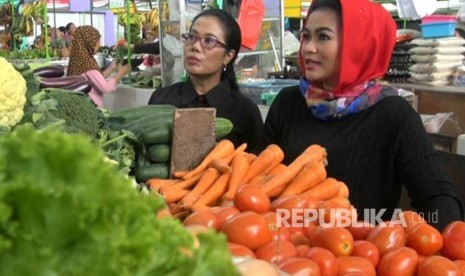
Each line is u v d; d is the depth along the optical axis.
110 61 6.52
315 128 1.97
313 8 1.94
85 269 0.44
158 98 2.76
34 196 0.43
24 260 0.43
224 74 2.78
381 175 1.86
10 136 0.47
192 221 1.27
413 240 1.27
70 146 0.45
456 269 1.15
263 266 0.87
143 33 6.68
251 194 1.37
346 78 1.85
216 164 1.72
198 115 1.82
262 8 4.01
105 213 0.45
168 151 1.86
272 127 2.16
